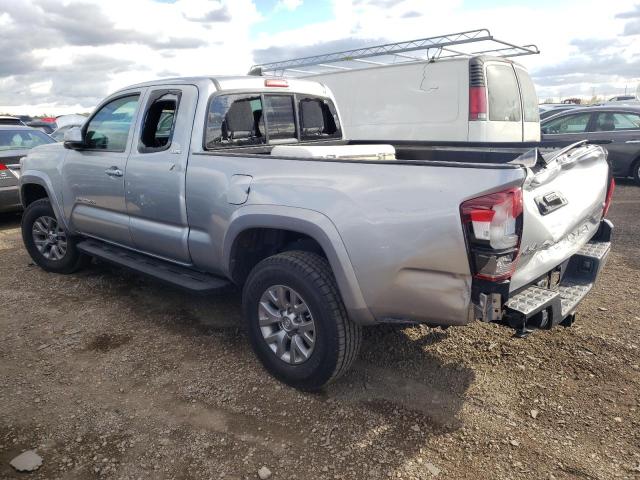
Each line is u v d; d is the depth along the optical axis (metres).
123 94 4.36
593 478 2.47
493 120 7.21
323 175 2.95
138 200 4.09
